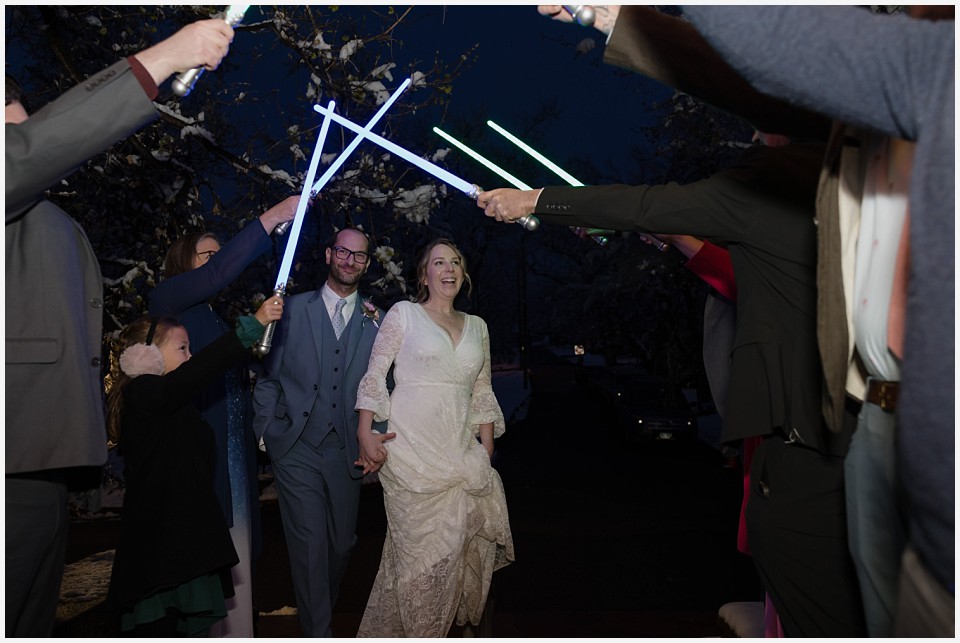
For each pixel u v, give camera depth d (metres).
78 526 10.18
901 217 1.77
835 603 2.23
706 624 4.32
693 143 18.91
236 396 4.04
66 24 7.60
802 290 2.30
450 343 4.08
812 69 1.48
